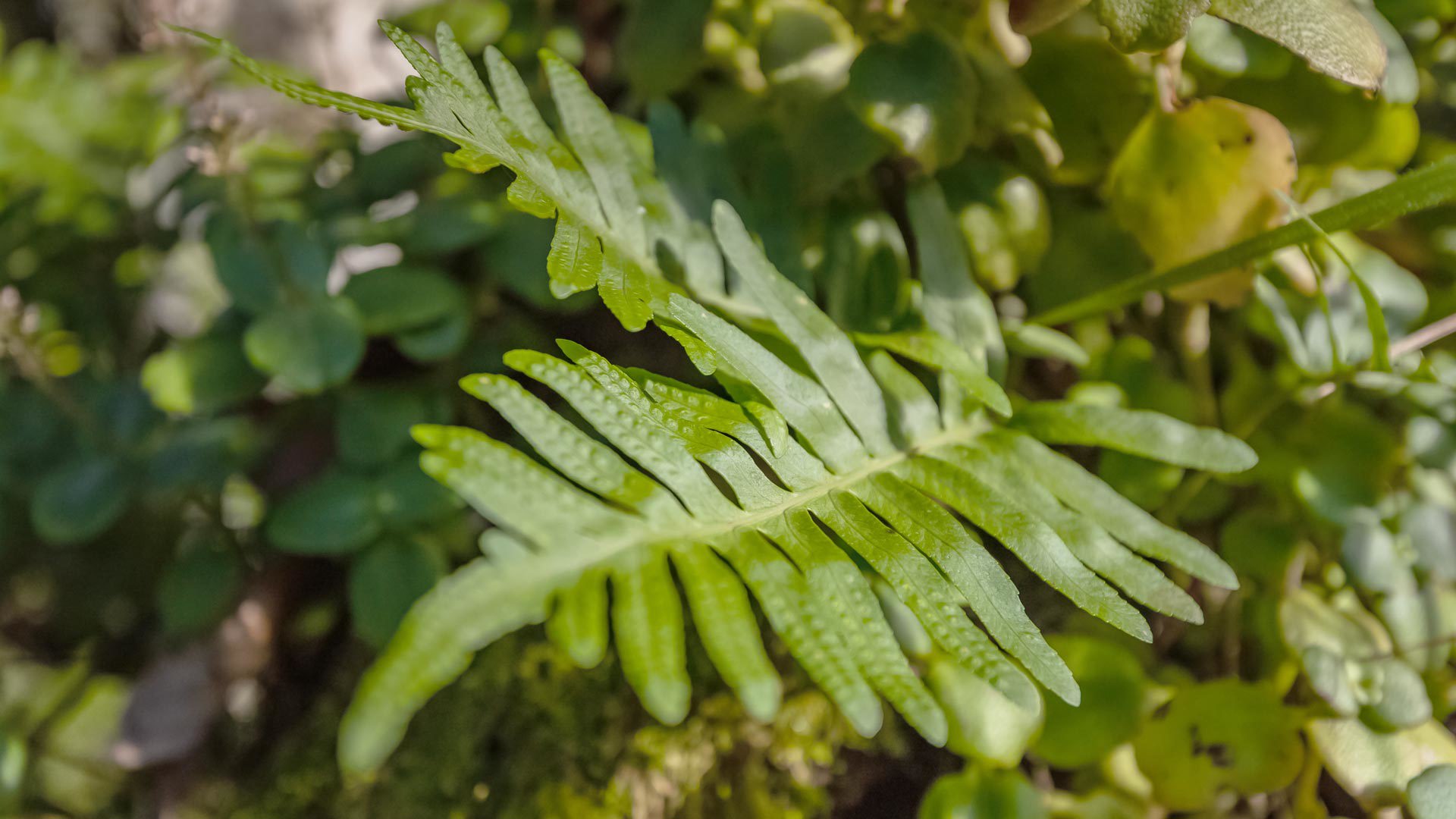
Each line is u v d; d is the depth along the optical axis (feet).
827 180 1.34
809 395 1.07
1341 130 1.32
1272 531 1.35
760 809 1.36
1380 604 1.30
